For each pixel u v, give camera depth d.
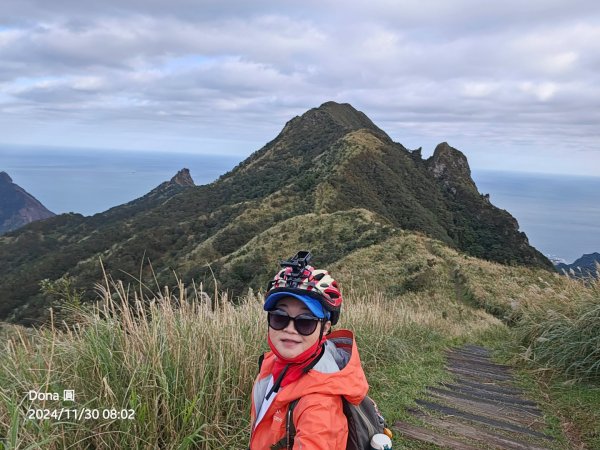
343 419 1.38
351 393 1.40
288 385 1.43
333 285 1.55
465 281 29.27
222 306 3.95
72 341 2.71
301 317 1.43
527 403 4.19
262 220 57.81
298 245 44.75
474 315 20.94
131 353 2.61
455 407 3.99
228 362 3.04
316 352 1.46
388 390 4.36
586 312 5.11
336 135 102.31
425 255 35.62
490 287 27.28
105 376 2.42
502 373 5.35
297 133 113.44
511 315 8.58
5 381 2.44
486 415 3.83
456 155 94.44
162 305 3.03
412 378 4.80
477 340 8.25
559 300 6.45
